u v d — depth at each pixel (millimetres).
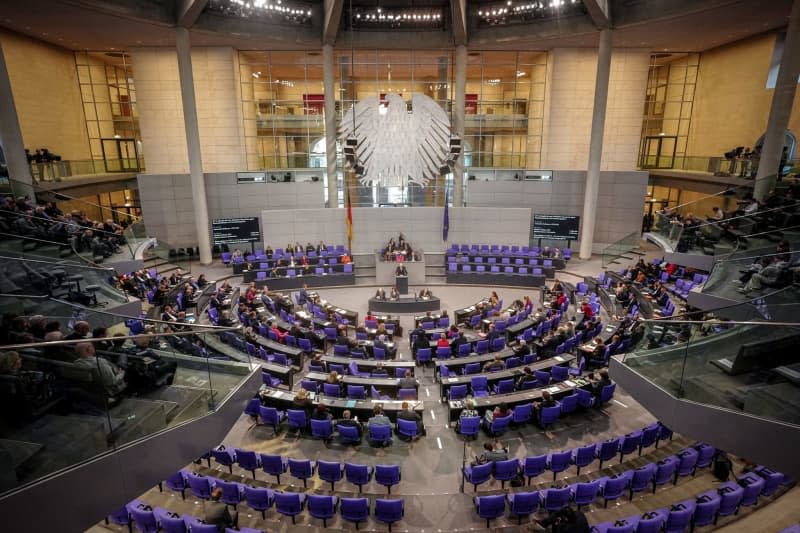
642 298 17500
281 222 24469
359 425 10398
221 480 8711
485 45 25109
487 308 17703
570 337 14336
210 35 22688
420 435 10766
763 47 23078
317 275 22594
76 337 7113
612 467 9758
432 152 22438
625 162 27266
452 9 22297
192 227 26250
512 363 13203
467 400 10695
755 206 16812
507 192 26750
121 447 5941
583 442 10602
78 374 5613
